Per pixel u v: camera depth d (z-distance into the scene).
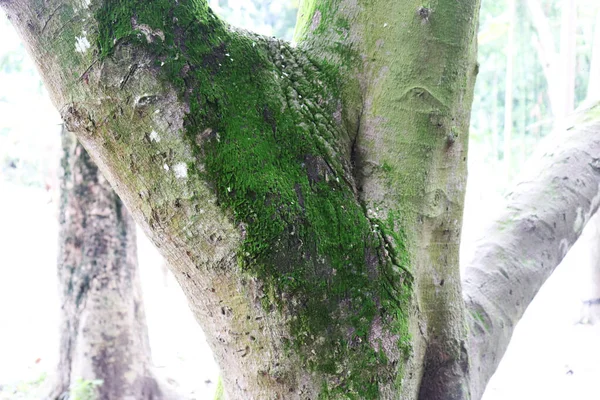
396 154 1.28
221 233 1.12
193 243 1.14
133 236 4.04
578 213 1.75
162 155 1.12
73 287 3.90
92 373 3.82
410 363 1.22
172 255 1.17
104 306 3.89
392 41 1.29
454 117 1.30
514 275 1.61
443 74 1.28
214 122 1.13
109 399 3.80
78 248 3.89
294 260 1.12
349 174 1.26
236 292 1.14
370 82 1.30
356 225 1.18
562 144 1.88
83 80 1.11
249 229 1.11
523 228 1.70
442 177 1.32
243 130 1.15
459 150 1.33
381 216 1.26
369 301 1.16
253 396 1.18
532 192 1.78
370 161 1.29
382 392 1.17
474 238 1.73
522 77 8.73
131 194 1.16
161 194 1.13
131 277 4.02
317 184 1.18
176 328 6.07
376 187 1.28
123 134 1.12
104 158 1.16
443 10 1.26
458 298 1.37
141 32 1.10
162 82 1.10
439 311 1.34
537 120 8.78
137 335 4.00
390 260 1.21
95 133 1.14
